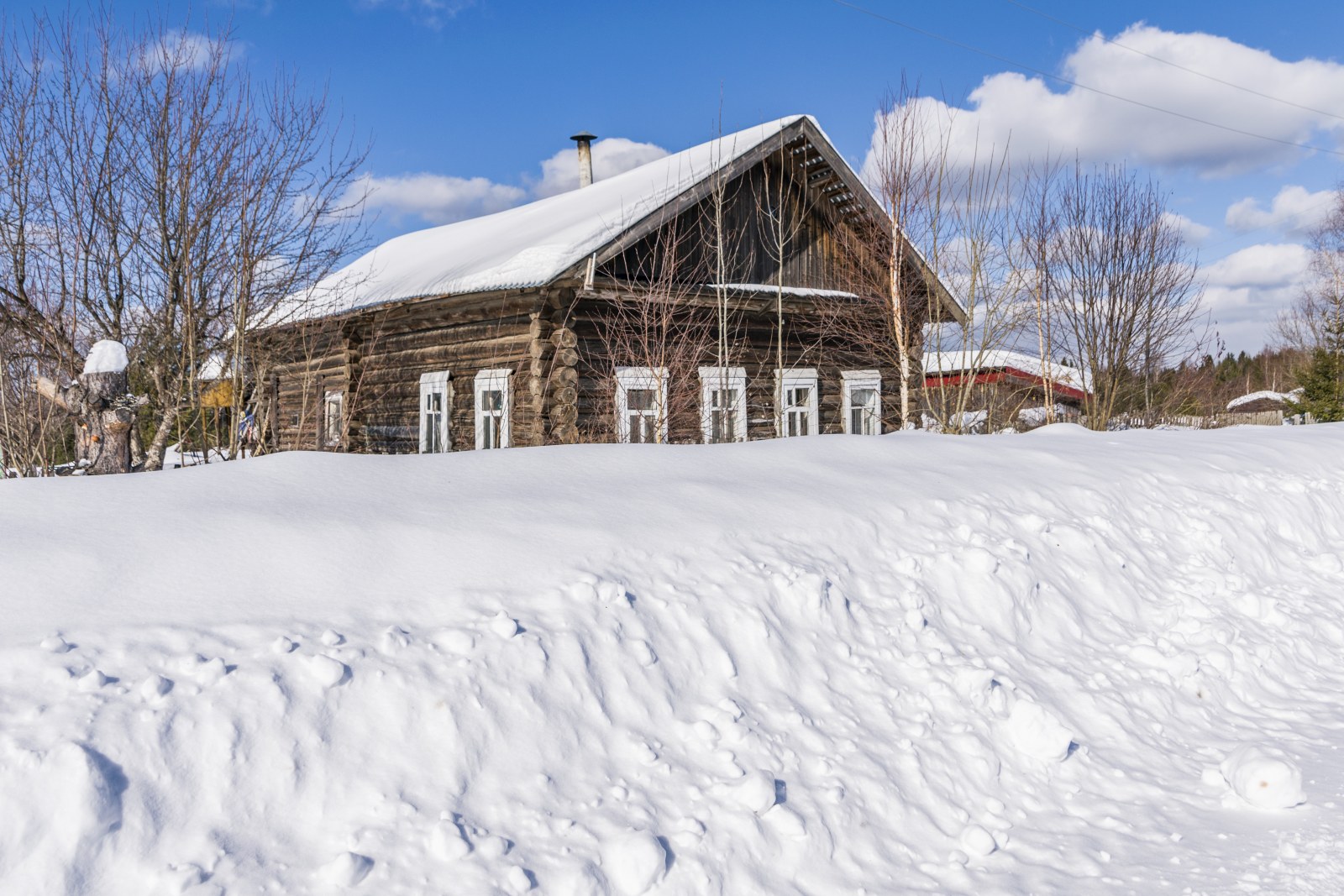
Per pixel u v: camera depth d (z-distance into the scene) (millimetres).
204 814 2590
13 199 9078
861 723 3916
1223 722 4820
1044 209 16172
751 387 13773
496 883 2641
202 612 3291
